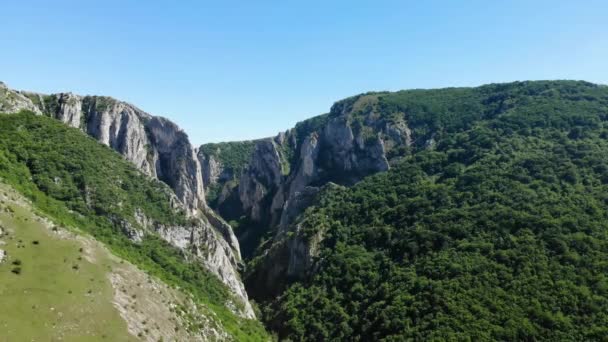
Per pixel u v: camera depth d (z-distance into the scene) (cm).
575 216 10219
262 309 14012
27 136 11575
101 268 7738
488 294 9050
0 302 5888
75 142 12500
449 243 11219
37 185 10181
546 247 9588
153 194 12862
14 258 6750
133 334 6744
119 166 12938
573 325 7794
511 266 9525
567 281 8581
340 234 14612
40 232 7644
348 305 11581
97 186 11256
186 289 10300
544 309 8244
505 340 7962
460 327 8538
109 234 10319
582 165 12369
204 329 8631
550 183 11975
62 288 6700
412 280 10556
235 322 10856
